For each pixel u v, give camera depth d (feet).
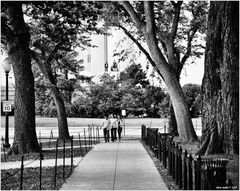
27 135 79.82
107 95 206.59
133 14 90.63
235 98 60.64
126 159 67.51
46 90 141.49
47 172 53.93
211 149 60.70
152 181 46.70
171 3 110.42
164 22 120.06
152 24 89.25
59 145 98.73
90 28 116.78
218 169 31.19
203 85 63.10
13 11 80.43
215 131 61.05
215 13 61.67
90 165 60.34
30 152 79.20
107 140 113.70
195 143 86.53
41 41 113.50
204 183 31.65
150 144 86.89
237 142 60.03
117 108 208.33
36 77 132.46
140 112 216.74
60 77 133.28
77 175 51.44
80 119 199.93
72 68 132.16
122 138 127.95
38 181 47.55
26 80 81.20
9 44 81.00
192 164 36.52
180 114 92.63
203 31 119.34
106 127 113.39
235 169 49.73
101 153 77.92
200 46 125.70
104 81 209.36
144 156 71.97
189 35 121.70
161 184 44.86
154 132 78.43
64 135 120.98
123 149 86.48
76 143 105.70
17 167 60.03
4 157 72.43
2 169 57.52
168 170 52.08
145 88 217.15
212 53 61.98
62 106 121.90
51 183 46.37
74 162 64.23
